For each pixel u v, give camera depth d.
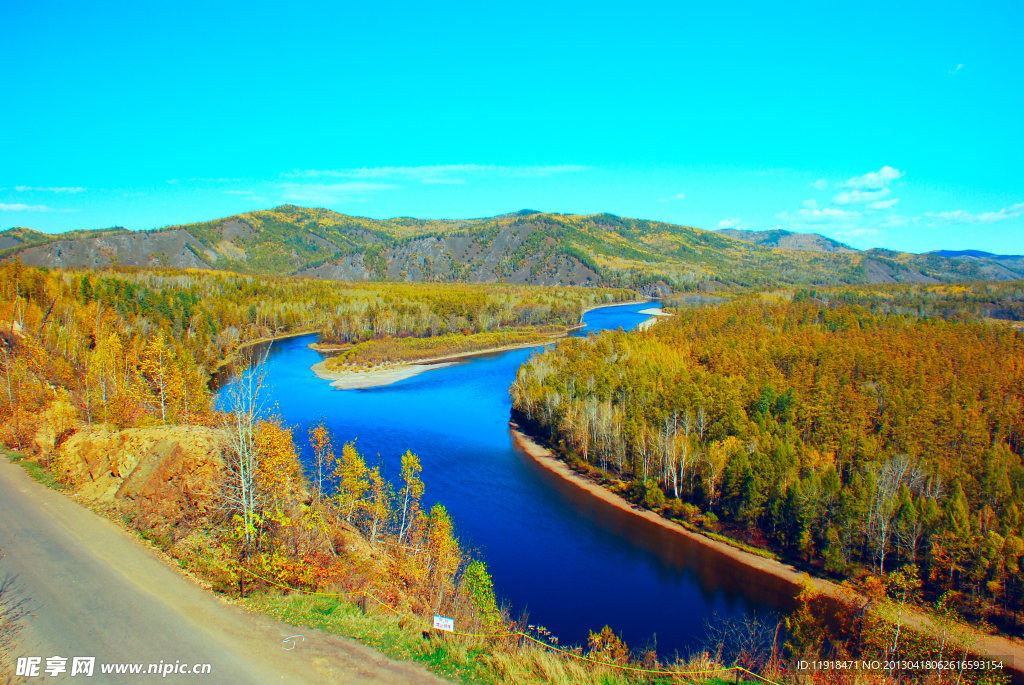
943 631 38.97
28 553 26.36
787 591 54.00
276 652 20.84
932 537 54.44
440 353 176.62
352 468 40.62
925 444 76.81
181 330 152.12
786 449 72.00
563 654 27.53
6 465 38.50
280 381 135.12
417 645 23.38
